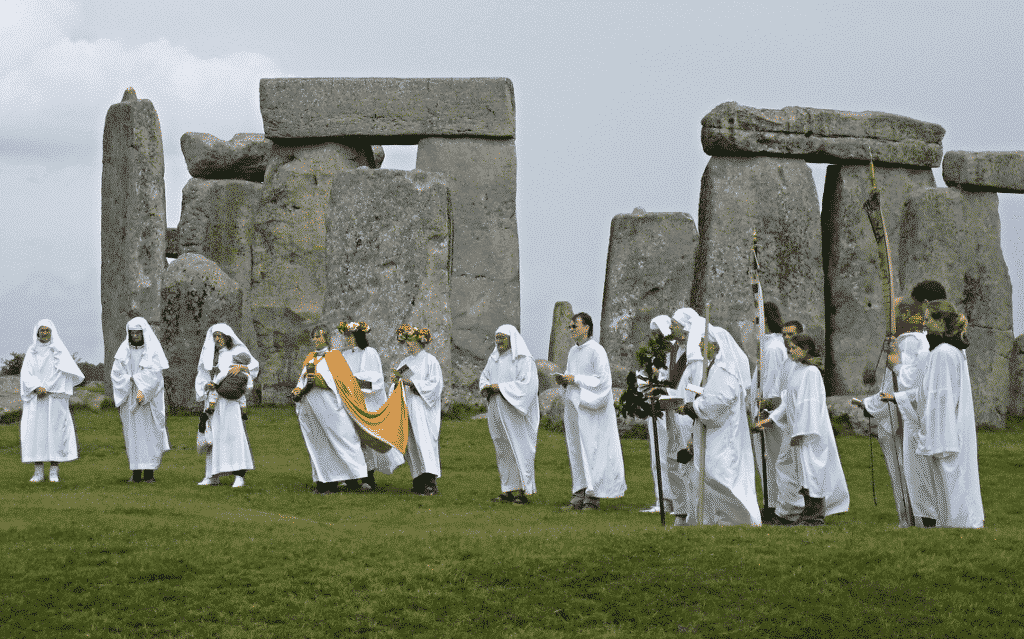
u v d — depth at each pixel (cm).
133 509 1349
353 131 2927
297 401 1645
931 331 1202
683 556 1019
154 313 2778
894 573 964
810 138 2772
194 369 2497
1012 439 2381
